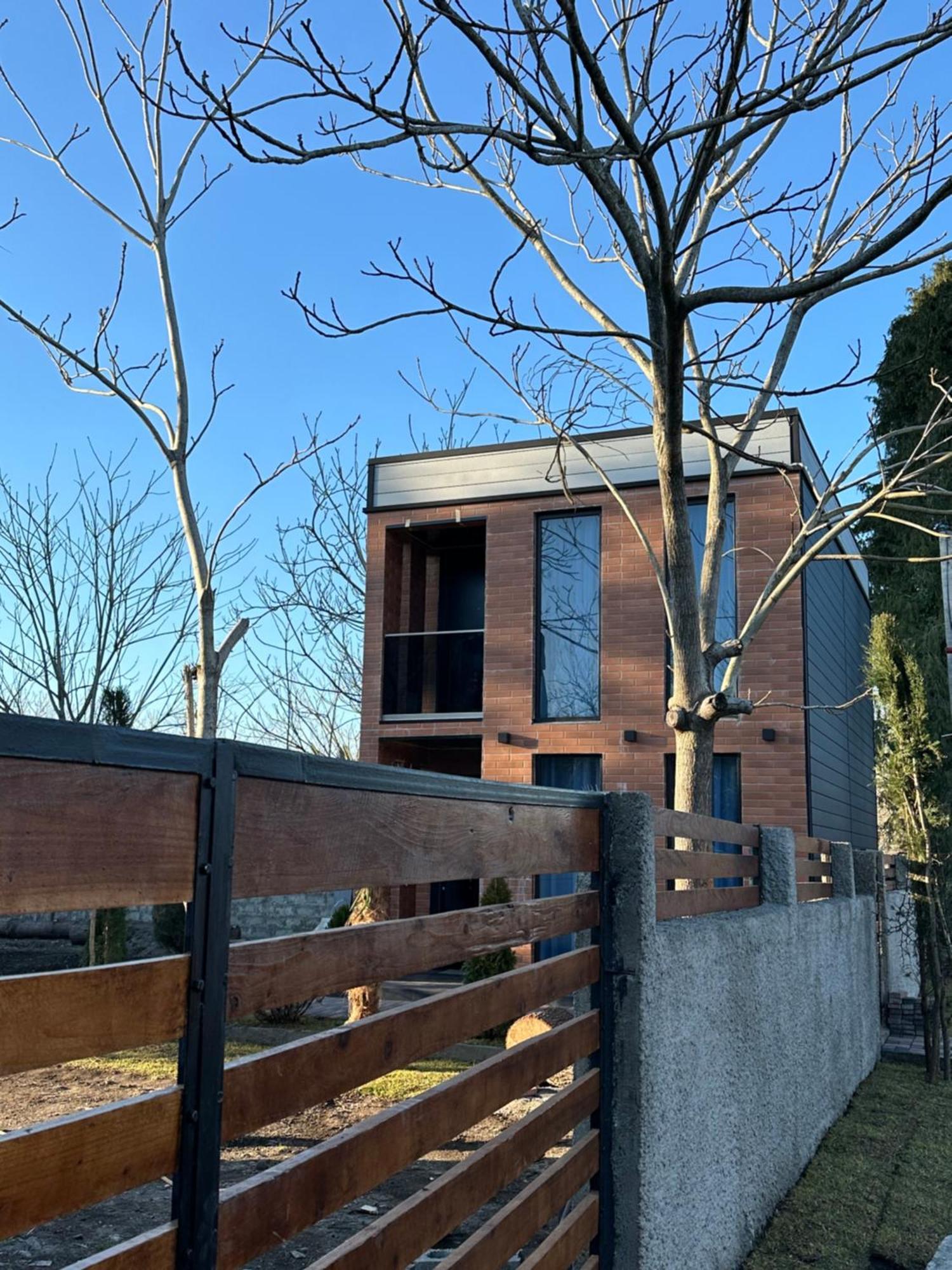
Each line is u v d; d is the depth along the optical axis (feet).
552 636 37.14
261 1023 28.86
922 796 26.73
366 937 6.10
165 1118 4.38
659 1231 10.02
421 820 6.93
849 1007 23.35
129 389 20.06
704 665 19.71
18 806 3.81
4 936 47.37
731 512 34.55
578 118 10.81
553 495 37.24
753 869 17.75
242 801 5.08
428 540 42.11
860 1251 13.69
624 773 34.68
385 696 39.27
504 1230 7.48
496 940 7.90
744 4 10.61
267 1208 4.91
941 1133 19.89
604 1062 9.94
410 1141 6.27
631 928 10.11
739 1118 13.50
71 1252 12.84
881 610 51.90
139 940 44.06
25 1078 21.09
